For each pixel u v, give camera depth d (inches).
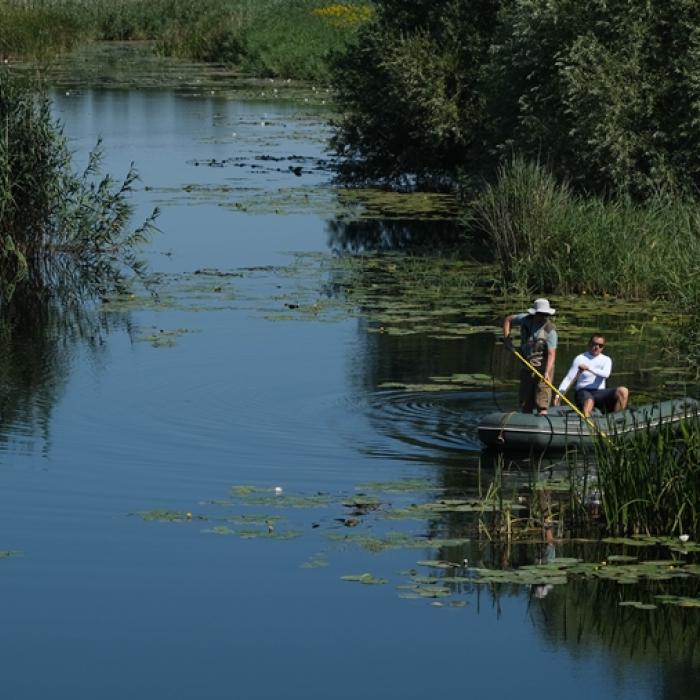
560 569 1322.6
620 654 1163.9
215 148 4761.3
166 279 2802.7
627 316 2482.8
